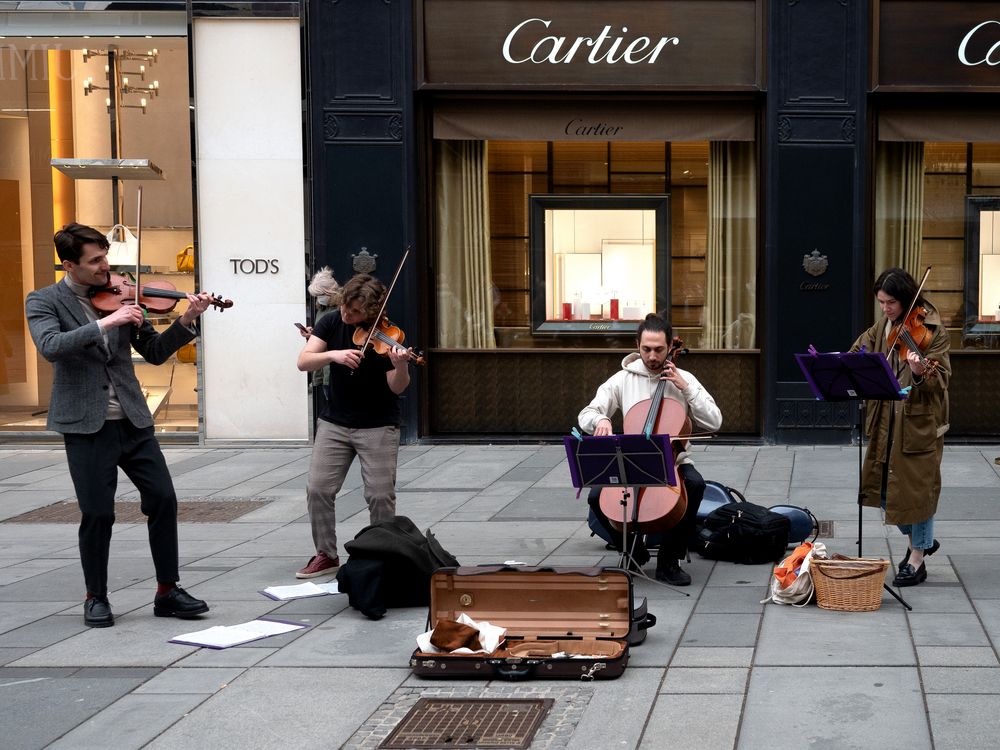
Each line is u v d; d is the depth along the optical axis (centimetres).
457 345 1213
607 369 1200
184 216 1215
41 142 1238
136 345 616
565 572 525
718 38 1152
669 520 616
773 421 1154
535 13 1159
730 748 405
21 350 1270
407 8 1155
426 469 1062
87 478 581
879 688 459
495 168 1198
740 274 1184
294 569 704
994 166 1162
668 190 1188
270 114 1179
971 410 1170
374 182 1167
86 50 1219
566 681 483
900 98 1150
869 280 1165
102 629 579
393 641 549
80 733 437
